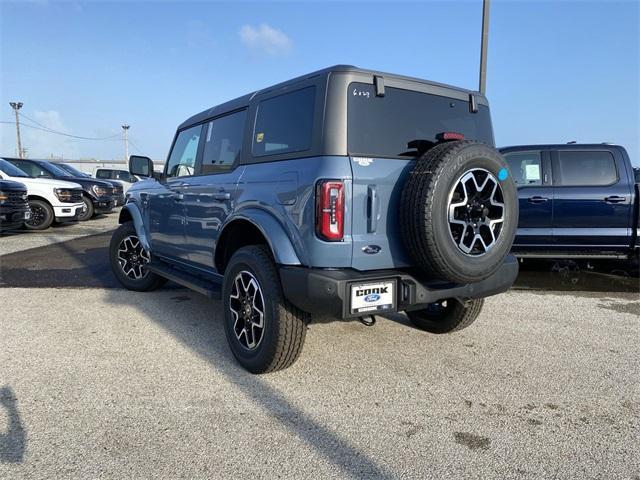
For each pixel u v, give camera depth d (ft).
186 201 14.57
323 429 8.73
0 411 9.28
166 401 9.73
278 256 9.97
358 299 9.34
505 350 12.83
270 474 7.39
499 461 7.82
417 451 8.09
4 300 17.74
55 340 13.33
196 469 7.50
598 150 20.95
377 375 11.12
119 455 7.84
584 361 12.11
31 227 40.34
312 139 9.82
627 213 20.44
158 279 18.63
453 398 10.02
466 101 12.00
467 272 9.62
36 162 48.06
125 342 13.20
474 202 9.77
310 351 12.57
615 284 21.20
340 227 9.34
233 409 9.44
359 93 9.95
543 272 24.00
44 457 7.77
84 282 20.90
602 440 8.48
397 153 10.32
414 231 9.33
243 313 11.31
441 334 14.05
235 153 12.61
